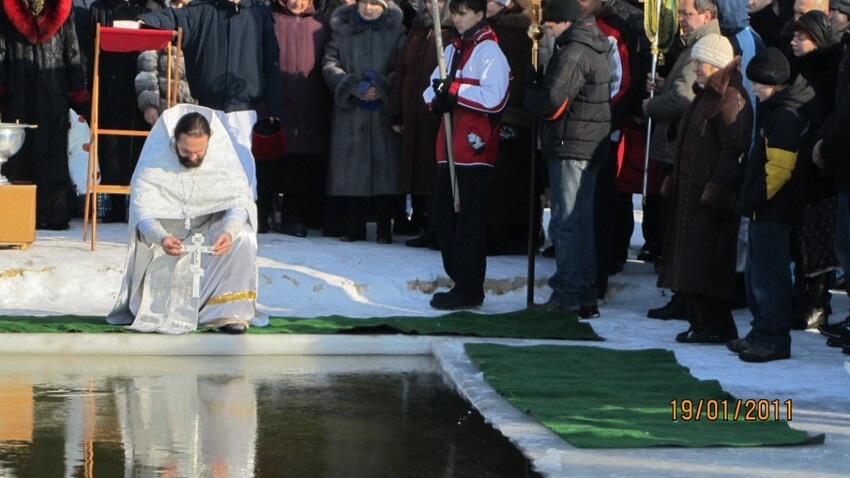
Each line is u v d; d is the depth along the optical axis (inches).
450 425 334.0
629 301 513.0
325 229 586.2
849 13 433.7
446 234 489.7
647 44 505.7
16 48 558.3
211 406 354.0
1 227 506.0
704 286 422.6
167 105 542.3
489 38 475.8
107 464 296.0
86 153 612.4
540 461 291.0
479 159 478.3
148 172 444.1
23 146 561.0
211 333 431.2
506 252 558.3
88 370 398.3
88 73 582.6
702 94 423.2
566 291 476.7
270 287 497.4
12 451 305.9
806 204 409.1
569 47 452.1
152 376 391.2
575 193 467.5
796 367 392.8
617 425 320.8
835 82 396.2
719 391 357.7
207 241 446.6
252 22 552.1
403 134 554.6
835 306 495.2
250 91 549.3
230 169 447.8
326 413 347.6
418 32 550.9
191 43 552.1
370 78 560.1
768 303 402.0
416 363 419.8
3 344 418.3
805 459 292.7
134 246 439.8
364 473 290.5
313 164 594.2
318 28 576.4
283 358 423.2
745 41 462.0
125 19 575.8
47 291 486.6
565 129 462.6
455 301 487.8
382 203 570.9
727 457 294.0
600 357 404.5
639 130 526.9
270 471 292.0
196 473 289.9
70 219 598.5
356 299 496.7
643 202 476.7
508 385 362.0
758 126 453.1
